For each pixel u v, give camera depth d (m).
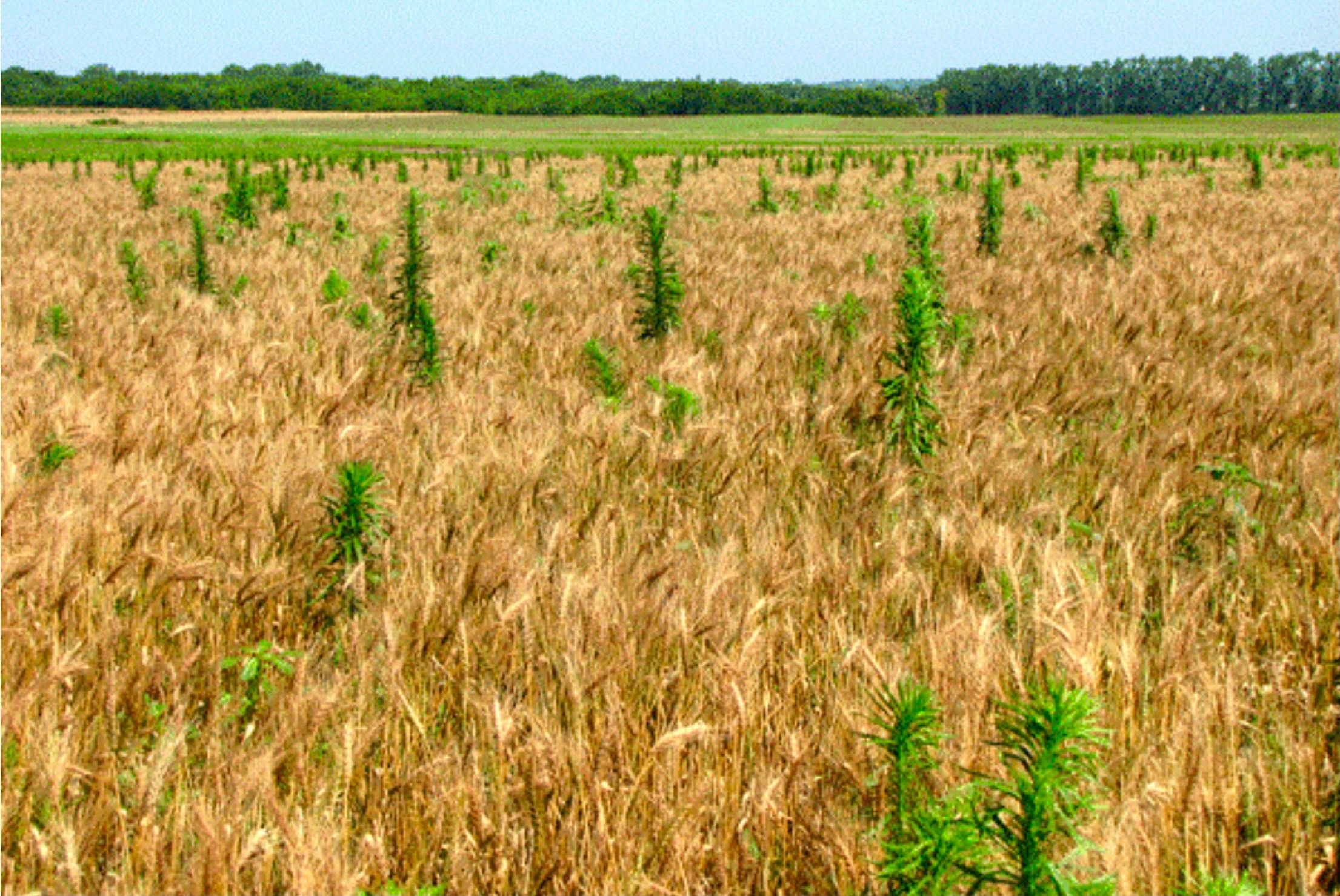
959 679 3.22
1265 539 4.54
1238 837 2.77
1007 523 4.48
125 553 4.07
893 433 5.71
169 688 3.35
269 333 9.16
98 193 28.98
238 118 179.50
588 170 44.19
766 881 2.63
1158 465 5.28
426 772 2.88
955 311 9.66
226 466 4.84
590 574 3.81
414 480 5.04
